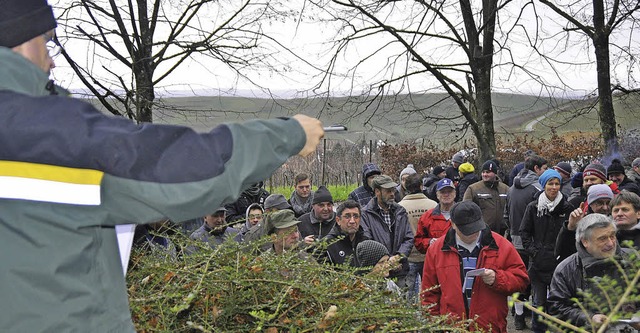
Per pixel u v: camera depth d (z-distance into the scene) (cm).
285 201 745
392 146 2184
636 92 1447
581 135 1994
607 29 1327
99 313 166
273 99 880
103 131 160
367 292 306
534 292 829
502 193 1000
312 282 311
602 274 455
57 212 159
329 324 271
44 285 158
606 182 870
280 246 530
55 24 176
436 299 561
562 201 812
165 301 274
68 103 162
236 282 284
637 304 396
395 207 796
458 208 546
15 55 165
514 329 904
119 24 757
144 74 771
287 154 178
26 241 158
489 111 1386
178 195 162
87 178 159
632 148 1562
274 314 267
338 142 2338
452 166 1374
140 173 161
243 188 173
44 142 156
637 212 564
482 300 539
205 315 279
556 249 711
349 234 639
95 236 166
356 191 949
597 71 1349
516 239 918
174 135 165
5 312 157
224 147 168
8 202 158
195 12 827
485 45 1392
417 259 810
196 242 326
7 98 160
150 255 336
